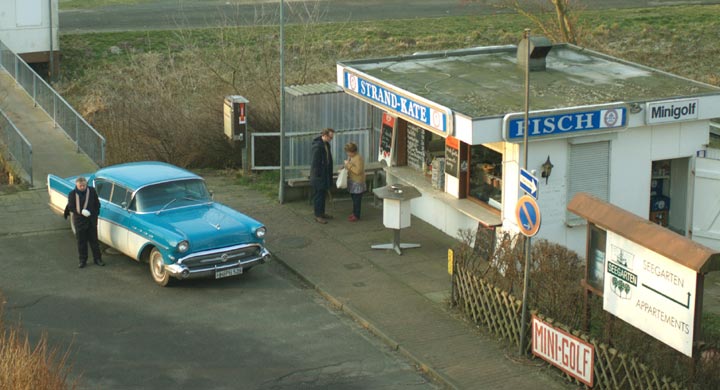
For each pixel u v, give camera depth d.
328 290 14.91
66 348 12.74
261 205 19.55
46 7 33.03
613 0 49.19
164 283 14.98
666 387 10.27
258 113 23.03
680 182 16.61
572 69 18.48
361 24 41.34
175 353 12.69
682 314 10.30
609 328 11.40
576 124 14.70
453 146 17.14
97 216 15.85
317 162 18.06
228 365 12.35
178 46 36.00
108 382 11.77
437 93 16.70
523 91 16.70
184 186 16.02
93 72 33.34
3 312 13.62
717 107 15.88
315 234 17.73
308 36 36.59
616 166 15.60
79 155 22.97
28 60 33.00
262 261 15.29
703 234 16.41
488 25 41.75
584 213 11.77
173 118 23.31
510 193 15.17
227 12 42.75
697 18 43.28
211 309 14.24
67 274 15.57
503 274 13.32
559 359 11.79
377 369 12.30
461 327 13.45
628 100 15.65
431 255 16.56
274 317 14.02
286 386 11.77
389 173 19.22
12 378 10.30
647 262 10.72
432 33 39.97
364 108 20.22
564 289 12.16
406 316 13.88
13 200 19.59
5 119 22.45
